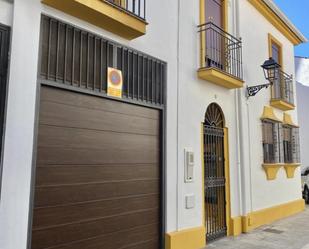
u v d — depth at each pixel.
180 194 5.62
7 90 3.43
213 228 6.55
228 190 7.00
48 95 3.86
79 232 4.07
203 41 6.53
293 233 7.23
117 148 4.69
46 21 3.88
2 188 3.31
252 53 8.57
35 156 3.62
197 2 6.57
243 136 7.66
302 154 15.88
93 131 4.37
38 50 3.73
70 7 3.96
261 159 8.45
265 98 9.08
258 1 8.84
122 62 4.81
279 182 9.38
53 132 3.88
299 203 10.51
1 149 3.35
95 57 4.42
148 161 5.18
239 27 7.96
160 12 5.61
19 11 3.60
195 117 6.19
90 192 4.25
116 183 4.62
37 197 3.66
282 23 10.29
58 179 3.89
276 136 9.43
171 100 5.66
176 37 5.92
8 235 3.32
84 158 4.22
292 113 10.91
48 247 3.73
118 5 4.55
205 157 6.49
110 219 4.48
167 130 5.52
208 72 6.17
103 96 4.48
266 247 6.10
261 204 8.20
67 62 4.05
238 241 6.48
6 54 3.49
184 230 5.59
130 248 4.73
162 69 5.55
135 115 5.03
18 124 3.49
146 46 5.25
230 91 7.45
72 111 4.12
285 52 10.95
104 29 4.57
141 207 4.96
